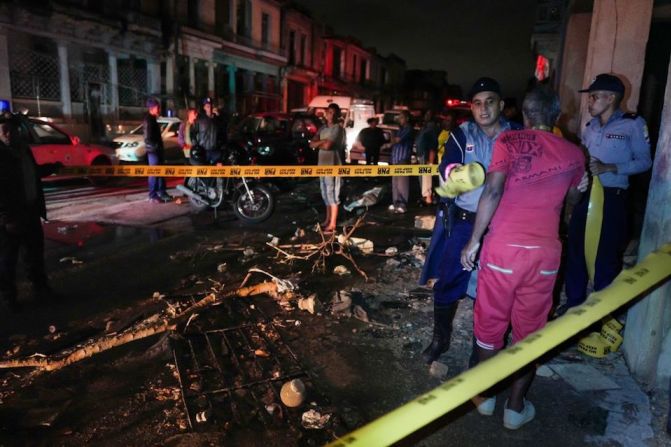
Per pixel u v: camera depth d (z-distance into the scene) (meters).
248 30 32.03
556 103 2.56
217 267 5.54
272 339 3.84
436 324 3.42
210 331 3.90
